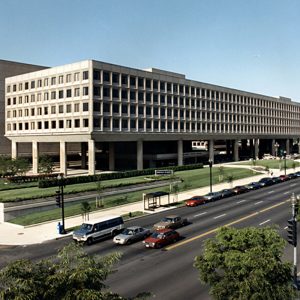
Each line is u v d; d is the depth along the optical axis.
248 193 60.25
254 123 138.00
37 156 90.56
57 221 40.91
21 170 75.25
